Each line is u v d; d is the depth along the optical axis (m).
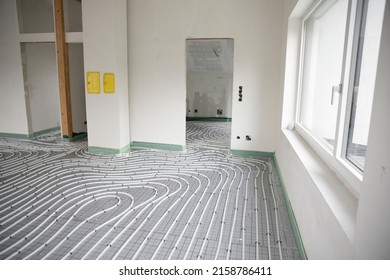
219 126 7.24
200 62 7.50
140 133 4.88
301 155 2.33
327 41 2.79
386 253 0.82
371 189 0.93
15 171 3.69
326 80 2.76
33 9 5.44
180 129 4.70
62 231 2.31
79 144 5.17
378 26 1.64
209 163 4.17
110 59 4.30
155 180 3.46
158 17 4.41
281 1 4.01
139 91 4.71
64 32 4.97
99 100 4.47
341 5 2.45
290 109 3.64
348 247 1.12
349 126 1.78
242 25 4.18
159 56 4.52
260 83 4.30
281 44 4.09
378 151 0.89
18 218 2.51
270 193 3.13
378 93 0.91
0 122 5.63
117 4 4.18
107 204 2.80
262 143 4.48
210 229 2.38
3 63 5.36
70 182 3.35
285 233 2.34
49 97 6.02
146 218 2.54
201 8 4.25
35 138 5.60
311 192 1.80
